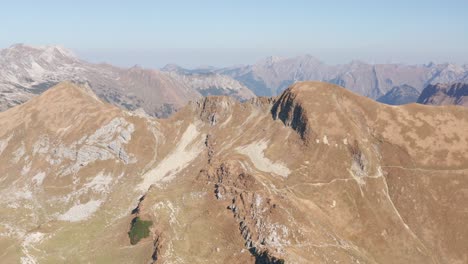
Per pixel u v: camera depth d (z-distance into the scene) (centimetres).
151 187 17712
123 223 15300
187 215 14662
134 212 16262
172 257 12275
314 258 12006
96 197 18138
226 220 13875
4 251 14325
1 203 18350
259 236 12650
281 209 13650
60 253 13962
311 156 17888
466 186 16125
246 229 13038
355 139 17950
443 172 16688
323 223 14350
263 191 14825
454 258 14212
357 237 14525
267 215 13350
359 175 16962
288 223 13125
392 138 18262
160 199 15688
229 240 12975
